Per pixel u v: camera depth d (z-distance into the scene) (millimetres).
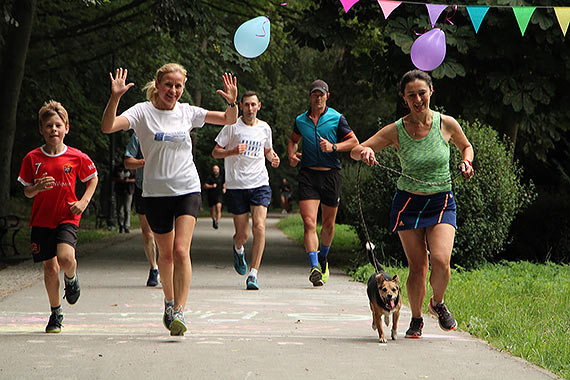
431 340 8133
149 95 8219
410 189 8062
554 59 16922
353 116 36031
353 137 13117
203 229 34438
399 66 16984
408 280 8281
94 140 33375
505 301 10523
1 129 23219
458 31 16250
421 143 8016
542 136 19750
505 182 15734
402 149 8094
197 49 32500
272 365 6758
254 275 12773
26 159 8266
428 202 8023
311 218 13180
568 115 17797
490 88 17188
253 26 9117
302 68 43250
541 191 20359
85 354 7145
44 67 30297
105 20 28203
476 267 15922
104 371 6449
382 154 16328
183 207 8078
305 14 18016
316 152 13180
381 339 7961
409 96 7914
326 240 13547
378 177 16344
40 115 8266
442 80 17484
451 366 6805
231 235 29672
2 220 22766
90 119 32250
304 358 7082
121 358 6977
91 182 8430
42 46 29750
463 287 12219
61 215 8273
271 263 18203
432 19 9922
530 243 18891
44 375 6293
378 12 17469
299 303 11094
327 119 13141
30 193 7953
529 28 16234
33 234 8266
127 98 32562
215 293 12211
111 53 31188
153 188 8109
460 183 15484
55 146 8305
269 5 25578
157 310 10180
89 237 26266
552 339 7742
